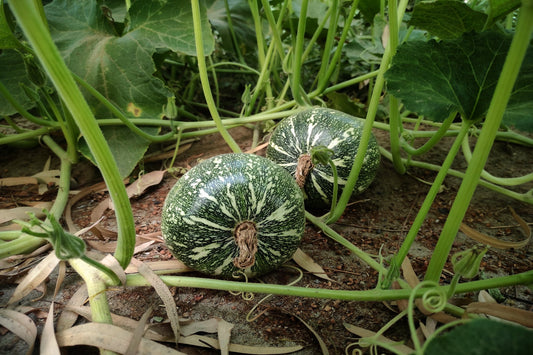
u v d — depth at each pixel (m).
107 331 0.34
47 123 0.67
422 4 0.45
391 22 0.45
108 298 0.43
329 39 0.73
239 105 1.06
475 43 0.39
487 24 0.44
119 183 0.34
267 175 0.43
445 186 0.68
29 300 0.43
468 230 0.51
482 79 0.39
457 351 0.24
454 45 0.40
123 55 0.66
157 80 0.67
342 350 0.38
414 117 0.95
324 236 0.55
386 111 0.85
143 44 0.67
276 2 0.91
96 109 0.67
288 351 0.37
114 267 0.38
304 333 0.40
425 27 0.50
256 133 0.79
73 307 0.40
